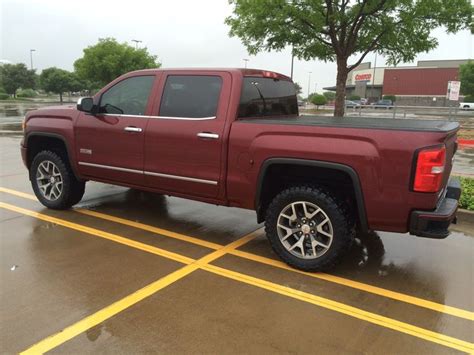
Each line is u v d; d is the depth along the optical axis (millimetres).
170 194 5090
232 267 4355
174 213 6129
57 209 6062
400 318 3477
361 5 7871
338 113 9031
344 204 4078
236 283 4000
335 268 4402
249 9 8258
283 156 4141
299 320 3398
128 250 4711
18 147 12094
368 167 3795
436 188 3654
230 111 4527
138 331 3182
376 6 7926
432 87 70938
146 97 5148
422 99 71750
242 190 4465
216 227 5594
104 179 5570
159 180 5051
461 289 4008
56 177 5969
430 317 3504
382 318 3469
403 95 73188
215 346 3029
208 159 4613
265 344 3070
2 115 25391
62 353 2908
